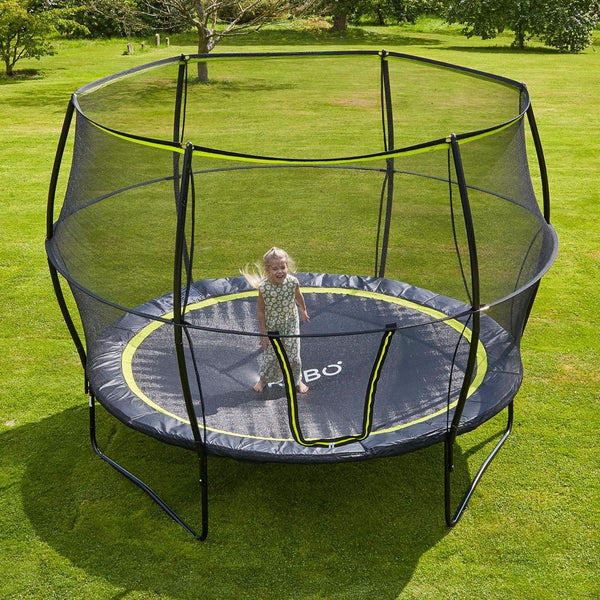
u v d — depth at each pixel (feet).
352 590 8.99
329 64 63.87
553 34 72.23
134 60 64.54
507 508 10.46
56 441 11.96
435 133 35.60
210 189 25.53
